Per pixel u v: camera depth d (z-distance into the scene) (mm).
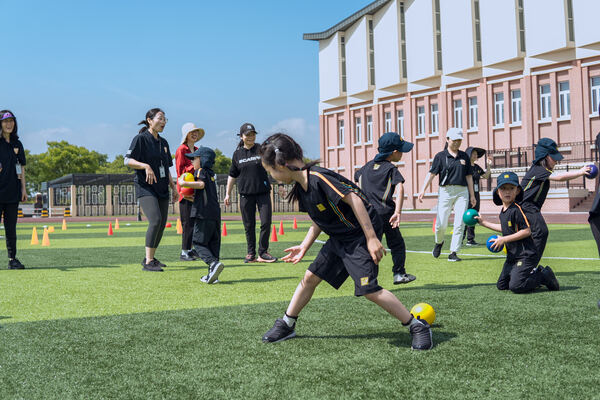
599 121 30984
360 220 3471
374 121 42938
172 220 32344
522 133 34125
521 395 2682
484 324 4180
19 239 16391
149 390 2824
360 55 43281
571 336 3791
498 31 34344
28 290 6262
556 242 12008
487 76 35625
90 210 53750
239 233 18234
